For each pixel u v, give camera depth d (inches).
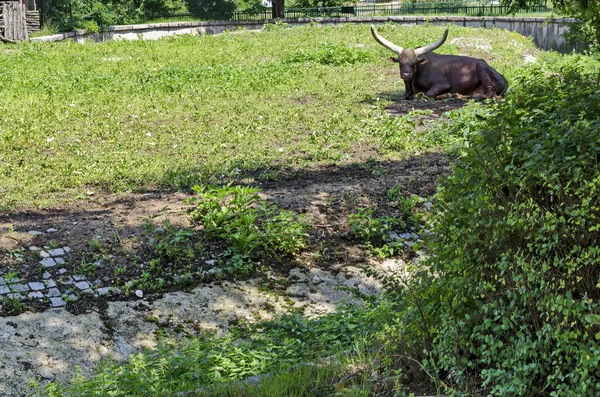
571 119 190.1
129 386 225.6
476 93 713.6
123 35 1546.5
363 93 745.6
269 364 236.7
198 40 1256.2
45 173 468.4
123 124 612.1
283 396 206.1
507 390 177.0
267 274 346.6
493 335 196.1
